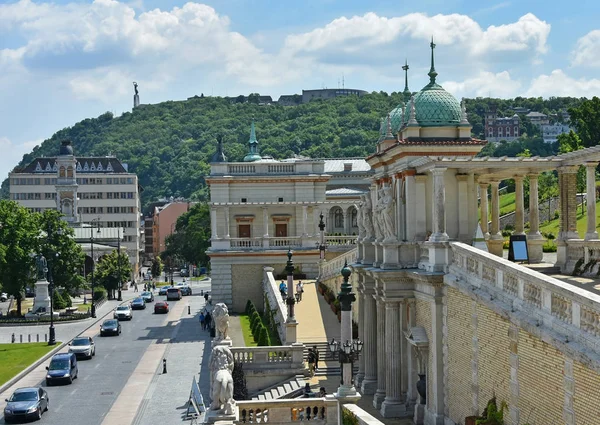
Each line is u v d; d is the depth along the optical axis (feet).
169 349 250.98
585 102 345.31
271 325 232.94
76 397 183.32
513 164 136.77
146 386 194.08
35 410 160.76
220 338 159.12
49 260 364.58
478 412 110.52
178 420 159.53
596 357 76.69
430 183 145.89
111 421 159.94
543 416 89.66
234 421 109.91
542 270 140.05
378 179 169.99
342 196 383.04
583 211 268.21
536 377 91.40
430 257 131.54
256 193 324.80
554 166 139.95
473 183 144.25
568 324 84.38
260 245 318.65
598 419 77.41
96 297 426.10
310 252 316.60
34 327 317.22
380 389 151.33
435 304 127.85
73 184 624.59
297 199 325.42
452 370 123.03
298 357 178.91
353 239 323.37
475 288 110.83
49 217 374.02
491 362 105.50
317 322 220.84
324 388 156.04
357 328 199.82
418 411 135.33
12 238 344.28
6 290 344.49
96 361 231.91
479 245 130.11
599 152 130.82
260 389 177.37
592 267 131.54
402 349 144.87
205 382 197.16
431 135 161.27
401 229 150.82
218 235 321.52
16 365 224.12
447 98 164.45
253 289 317.42
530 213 152.46
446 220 143.64
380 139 175.83
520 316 93.97
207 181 321.52
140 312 367.86
